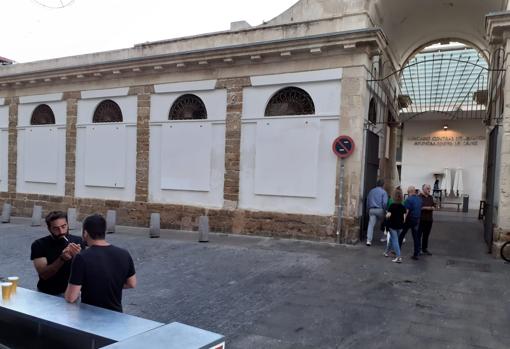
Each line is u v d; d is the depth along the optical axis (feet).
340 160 35.70
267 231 38.68
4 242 38.29
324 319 18.30
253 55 38.70
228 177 40.86
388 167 58.34
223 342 7.98
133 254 32.32
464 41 55.62
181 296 21.99
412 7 46.93
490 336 16.48
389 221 29.09
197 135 42.78
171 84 44.14
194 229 42.68
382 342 15.88
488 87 51.42
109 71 47.32
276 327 17.44
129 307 20.35
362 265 27.91
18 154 56.85
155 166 45.44
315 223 36.52
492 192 32.86
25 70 55.57
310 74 36.83
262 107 39.27
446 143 71.92
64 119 52.39
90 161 49.90
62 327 9.00
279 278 25.00
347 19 35.65
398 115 65.57
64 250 12.66
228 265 28.40
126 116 47.44
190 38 43.27
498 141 32.27
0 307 10.17
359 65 34.96
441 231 42.09
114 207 47.85
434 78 66.03
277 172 38.40
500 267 27.61
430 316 18.62
